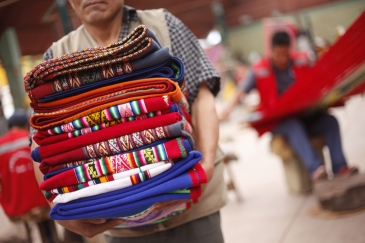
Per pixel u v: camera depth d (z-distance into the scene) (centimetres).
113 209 129
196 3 1127
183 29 171
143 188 128
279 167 536
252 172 542
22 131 357
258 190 455
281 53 383
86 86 133
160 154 128
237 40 1911
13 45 473
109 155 131
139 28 131
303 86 325
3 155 349
